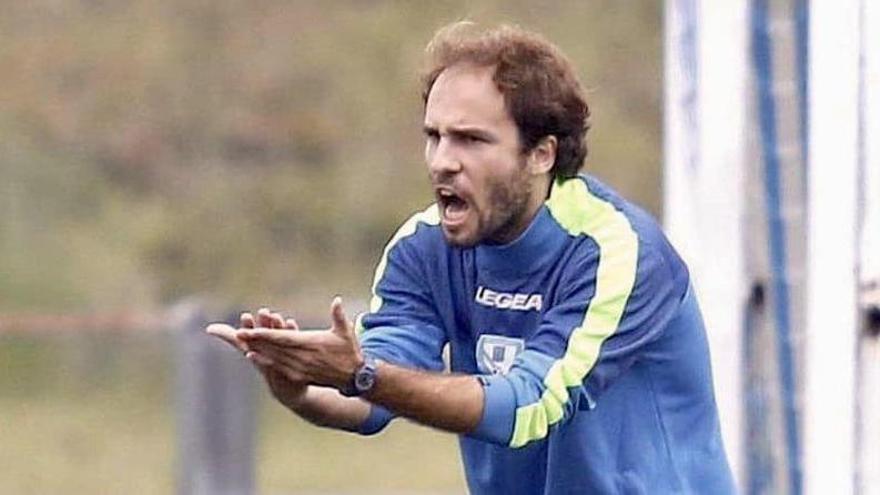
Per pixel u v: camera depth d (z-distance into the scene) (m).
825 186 19.31
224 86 77.62
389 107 77.44
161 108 76.19
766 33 20.94
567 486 15.47
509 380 14.42
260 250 73.19
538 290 15.12
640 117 76.25
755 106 21.05
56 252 68.62
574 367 14.59
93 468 47.38
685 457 15.47
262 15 79.50
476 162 14.75
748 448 21.12
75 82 76.19
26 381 50.16
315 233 73.94
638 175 74.62
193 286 71.44
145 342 48.75
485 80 14.74
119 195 73.12
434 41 15.03
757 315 21.22
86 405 49.66
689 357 15.36
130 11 78.88
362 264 73.31
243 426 34.56
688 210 21.61
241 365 34.66
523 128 14.80
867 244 19.20
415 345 15.70
